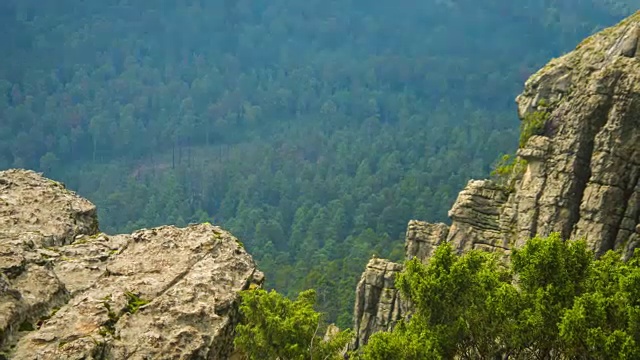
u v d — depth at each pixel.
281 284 140.62
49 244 23.45
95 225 26.69
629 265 29.53
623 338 23.86
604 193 50.81
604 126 52.25
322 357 23.88
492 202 58.16
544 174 55.22
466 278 28.34
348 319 104.00
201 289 21.58
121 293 20.72
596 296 26.02
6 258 20.62
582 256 29.22
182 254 23.42
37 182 27.28
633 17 58.47
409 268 30.61
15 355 17.59
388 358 25.88
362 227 174.38
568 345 25.77
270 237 175.50
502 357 29.72
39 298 19.61
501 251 54.88
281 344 22.61
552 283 28.17
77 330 18.89
